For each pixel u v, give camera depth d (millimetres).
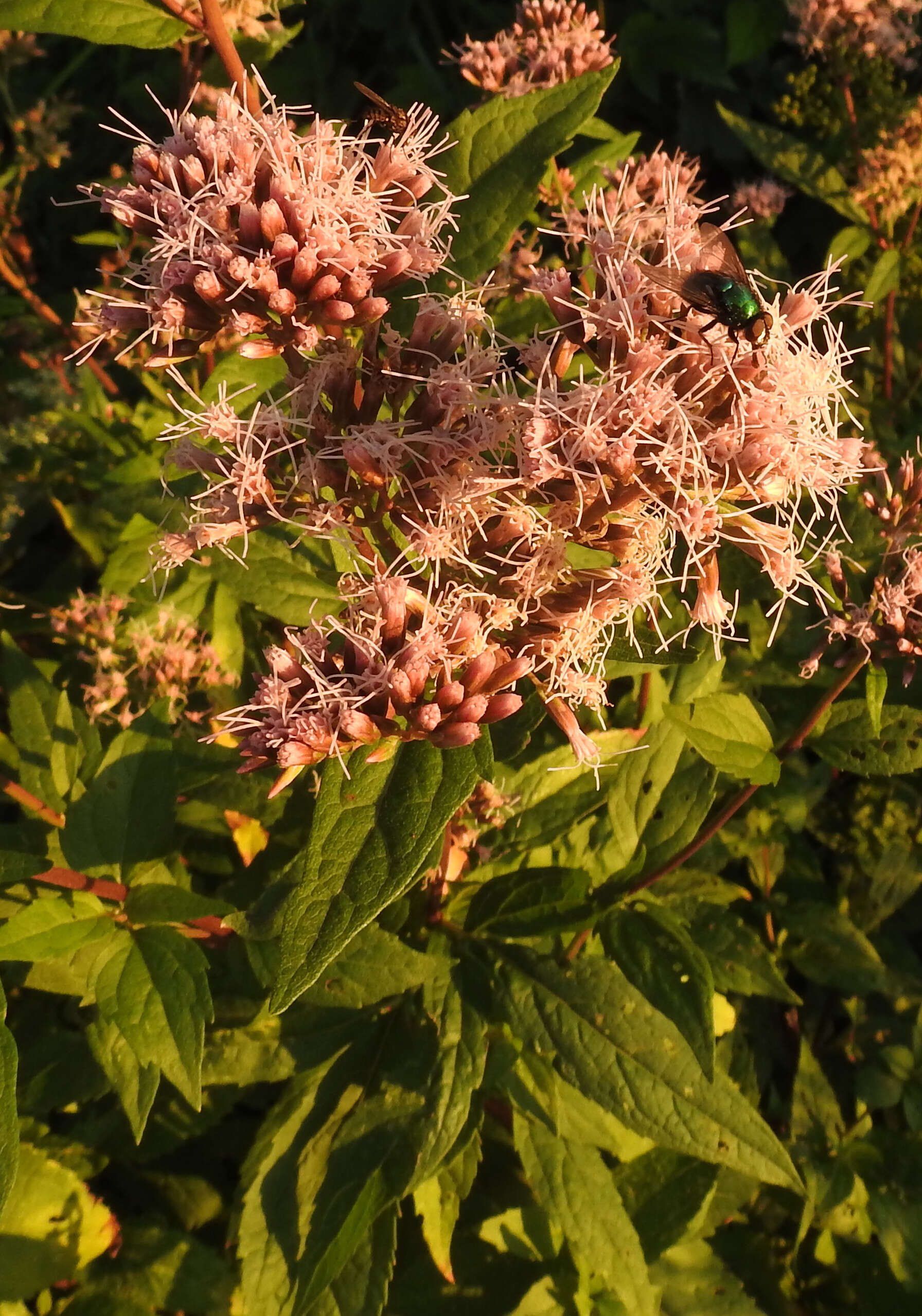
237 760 239
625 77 456
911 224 333
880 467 201
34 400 345
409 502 176
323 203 172
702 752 222
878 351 336
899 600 204
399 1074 219
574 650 180
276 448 181
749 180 462
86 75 491
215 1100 256
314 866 161
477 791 220
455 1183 230
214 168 172
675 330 170
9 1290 237
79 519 314
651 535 174
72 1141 252
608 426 166
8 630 309
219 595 266
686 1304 250
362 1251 219
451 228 190
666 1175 247
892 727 221
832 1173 265
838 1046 301
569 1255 247
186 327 176
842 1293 269
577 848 243
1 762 266
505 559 174
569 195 252
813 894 295
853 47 335
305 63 471
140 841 201
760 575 228
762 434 168
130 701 266
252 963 203
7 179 353
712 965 249
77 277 474
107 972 194
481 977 214
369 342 181
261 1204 220
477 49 259
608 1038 206
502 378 180
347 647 172
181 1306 248
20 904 202
